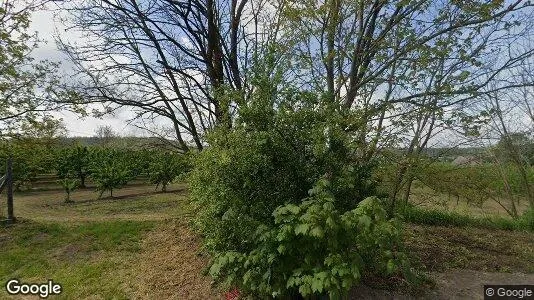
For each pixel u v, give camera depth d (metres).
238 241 4.60
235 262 4.07
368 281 5.42
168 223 8.98
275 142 4.52
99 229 8.62
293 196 4.48
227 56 8.03
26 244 7.98
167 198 15.00
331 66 6.46
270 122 4.55
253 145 4.52
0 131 9.52
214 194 4.86
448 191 8.23
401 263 3.90
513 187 13.73
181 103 8.25
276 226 4.12
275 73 5.22
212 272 3.79
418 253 6.88
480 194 9.20
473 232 9.03
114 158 17.78
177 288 5.75
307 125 4.62
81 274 6.62
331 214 3.36
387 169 5.98
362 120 5.02
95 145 21.42
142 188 19.92
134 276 6.46
